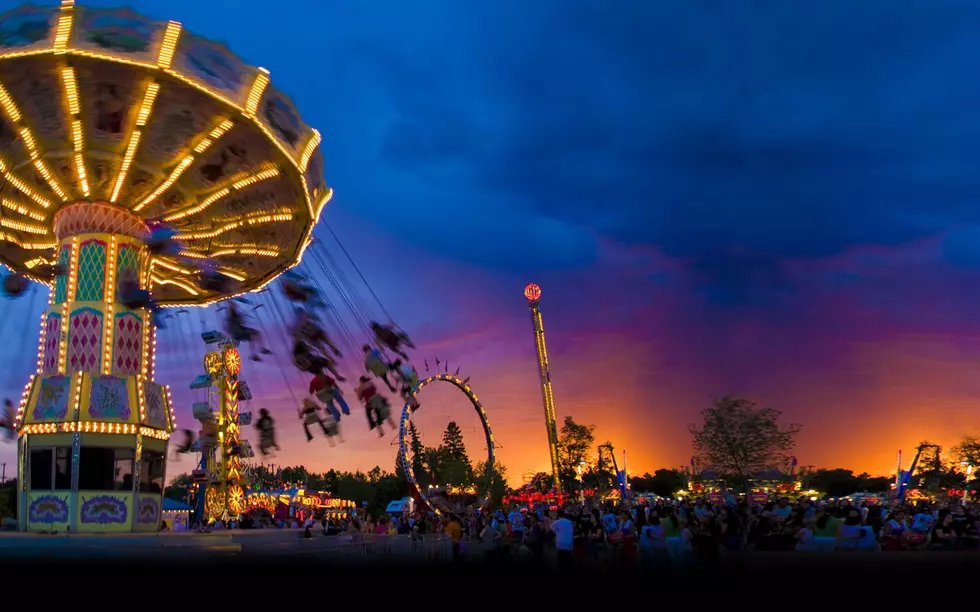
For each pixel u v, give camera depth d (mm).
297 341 24812
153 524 20938
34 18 16797
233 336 25047
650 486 59656
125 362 21344
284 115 19828
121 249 21906
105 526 19703
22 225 23109
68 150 19984
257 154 20344
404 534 31328
